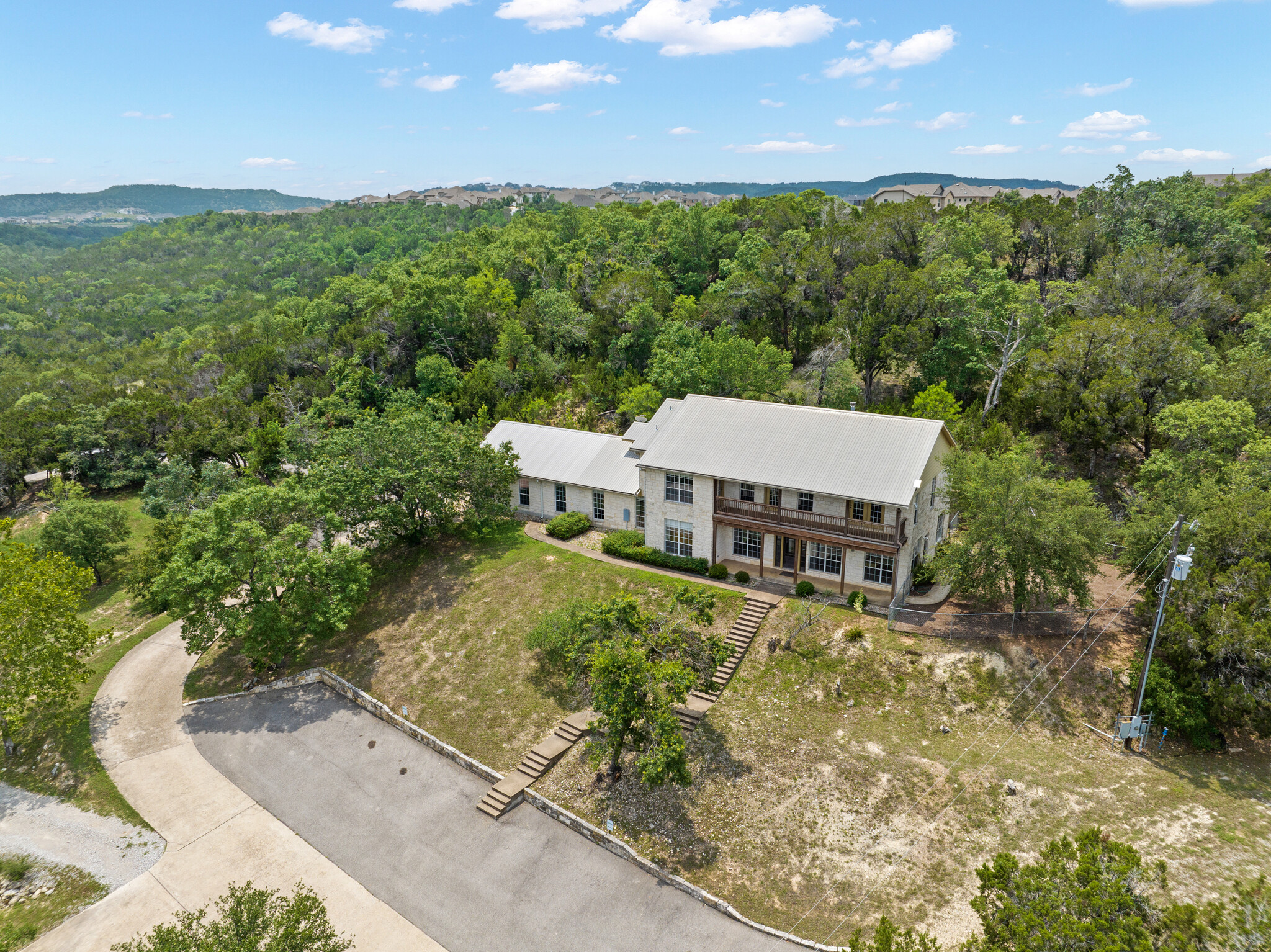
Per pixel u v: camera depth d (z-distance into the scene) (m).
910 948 16.89
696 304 75.75
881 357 59.44
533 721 33.84
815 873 24.92
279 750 34.19
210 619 39.16
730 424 42.31
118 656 43.16
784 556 40.75
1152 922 16.11
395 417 55.56
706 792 28.48
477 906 25.39
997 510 32.22
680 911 24.52
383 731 35.03
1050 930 15.23
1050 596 32.16
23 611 33.97
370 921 25.00
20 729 36.66
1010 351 56.28
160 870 27.62
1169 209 81.00
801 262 72.19
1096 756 28.23
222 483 57.56
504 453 49.62
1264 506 31.08
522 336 75.31
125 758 34.22
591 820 28.41
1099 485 47.34
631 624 29.58
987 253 72.62
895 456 37.12
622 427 63.34
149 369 106.88
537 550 45.56
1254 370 45.62
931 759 28.56
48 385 103.31
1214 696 27.86
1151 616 32.69
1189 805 25.53
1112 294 61.91
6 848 29.33
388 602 43.19
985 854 24.53
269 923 19.23
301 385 75.19
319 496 41.94
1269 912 15.89
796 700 32.09
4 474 68.69
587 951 23.42
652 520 42.84
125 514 55.19
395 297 84.75
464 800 30.41
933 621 34.59
